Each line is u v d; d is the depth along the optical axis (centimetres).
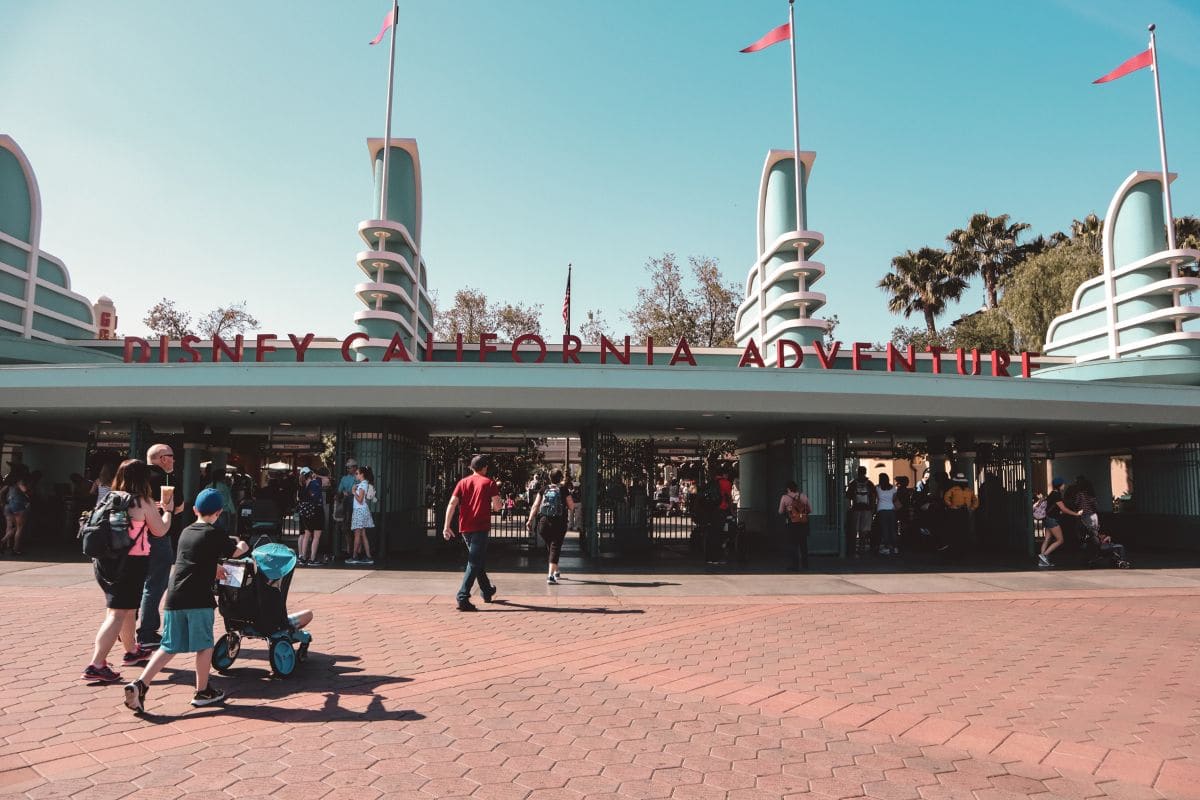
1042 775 460
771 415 1703
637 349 2214
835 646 809
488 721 545
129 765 450
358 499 1509
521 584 1248
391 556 1678
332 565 1477
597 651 774
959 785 443
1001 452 2008
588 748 493
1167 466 2033
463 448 2412
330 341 2141
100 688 614
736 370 1554
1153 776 461
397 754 476
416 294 2288
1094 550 1594
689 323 3878
